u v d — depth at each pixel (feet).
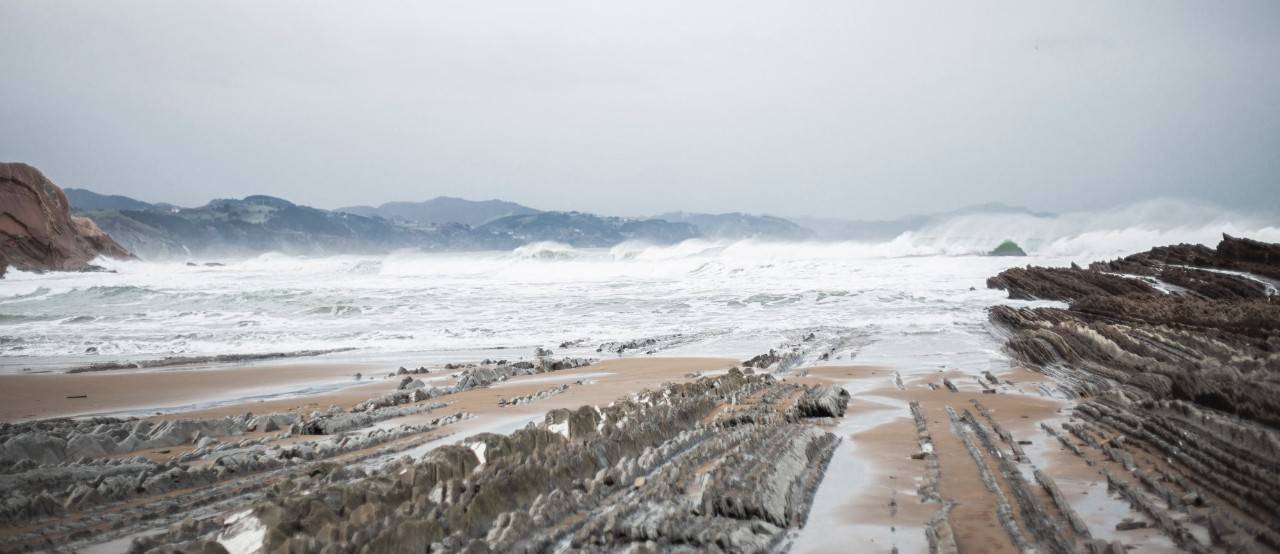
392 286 131.03
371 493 20.43
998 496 23.24
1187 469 24.40
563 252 222.28
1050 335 59.41
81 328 91.09
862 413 38.75
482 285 132.05
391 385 52.70
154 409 44.45
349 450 31.63
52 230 205.05
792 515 21.56
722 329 84.38
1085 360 51.98
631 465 25.93
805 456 27.68
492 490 21.49
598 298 111.65
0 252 186.80
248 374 58.54
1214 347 45.70
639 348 71.82
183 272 190.19
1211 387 32.14
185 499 23.81
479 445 25.68
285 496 20.67
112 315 101.24
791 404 40.73
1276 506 19.44
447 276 157.69
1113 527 20.06
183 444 34.12
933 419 36.45
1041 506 21.81
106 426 35.09
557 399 44.68
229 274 176.24
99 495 23.44
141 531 21.08
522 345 76.54
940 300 100.37
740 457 25.71
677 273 149.79
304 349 74.90
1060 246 201.05
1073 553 17.85
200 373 59.11
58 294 122.62
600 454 26.94
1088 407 36.37
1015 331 71.56
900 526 20.83
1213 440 26.61
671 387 41.57
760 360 58.39
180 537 19.39
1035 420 35.45
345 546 17.26
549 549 19.15
